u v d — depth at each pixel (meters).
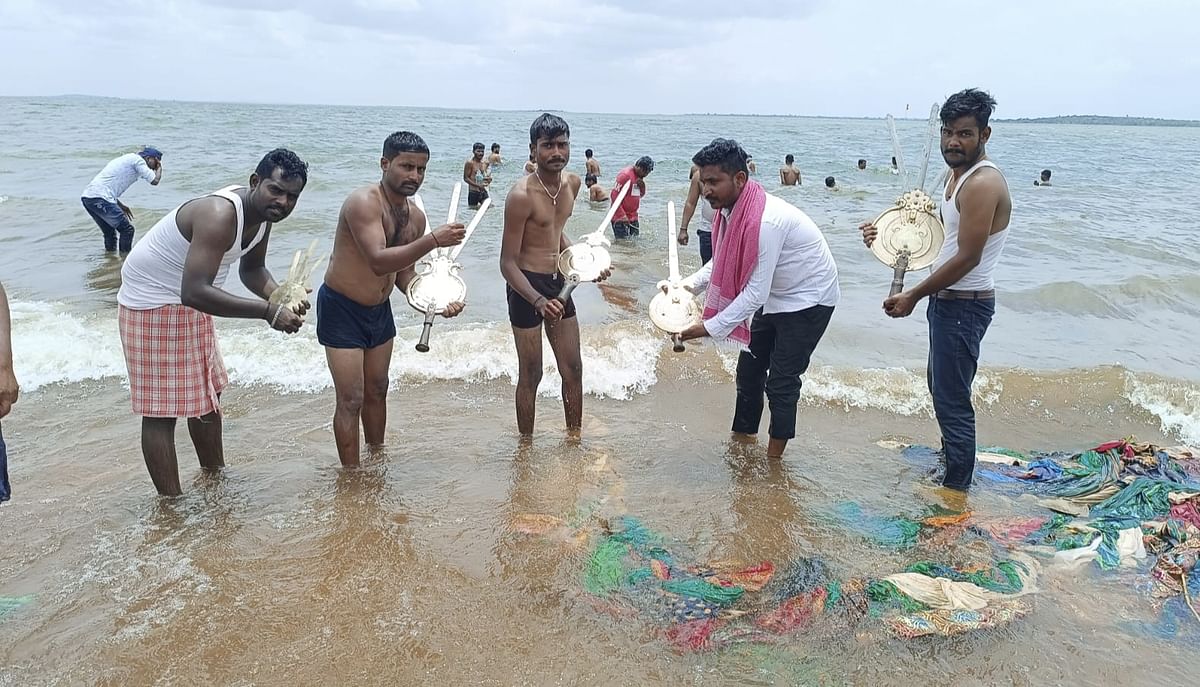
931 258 4.00
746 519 3.77
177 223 3.48
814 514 3.84
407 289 4.23
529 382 4.64
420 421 5.00
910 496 4.09
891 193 18.92
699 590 3.16
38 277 8.46
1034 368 6.26
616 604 3.06
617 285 8.88
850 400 5.57
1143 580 3.30
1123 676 2.71
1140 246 11.52
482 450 4.54
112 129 37.12
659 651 2.79
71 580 3.13
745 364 4.66
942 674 2.70
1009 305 8.29
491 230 11.86
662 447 4.68
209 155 23.56
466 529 3.60
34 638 2.78
